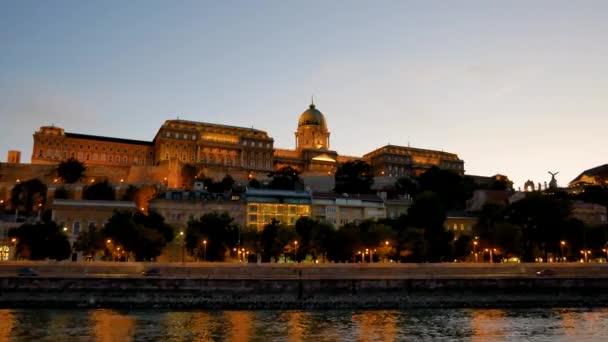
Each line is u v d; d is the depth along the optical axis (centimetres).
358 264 10844
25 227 11781
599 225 16750
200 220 13325
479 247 14238
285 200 16825
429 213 14975
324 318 8081
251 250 13312
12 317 7825
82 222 14138
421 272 11012
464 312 8869
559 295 10238
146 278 9275
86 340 6278
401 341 6481
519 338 6738
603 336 6875
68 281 9088
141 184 19550
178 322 7581
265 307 9012
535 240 14525
